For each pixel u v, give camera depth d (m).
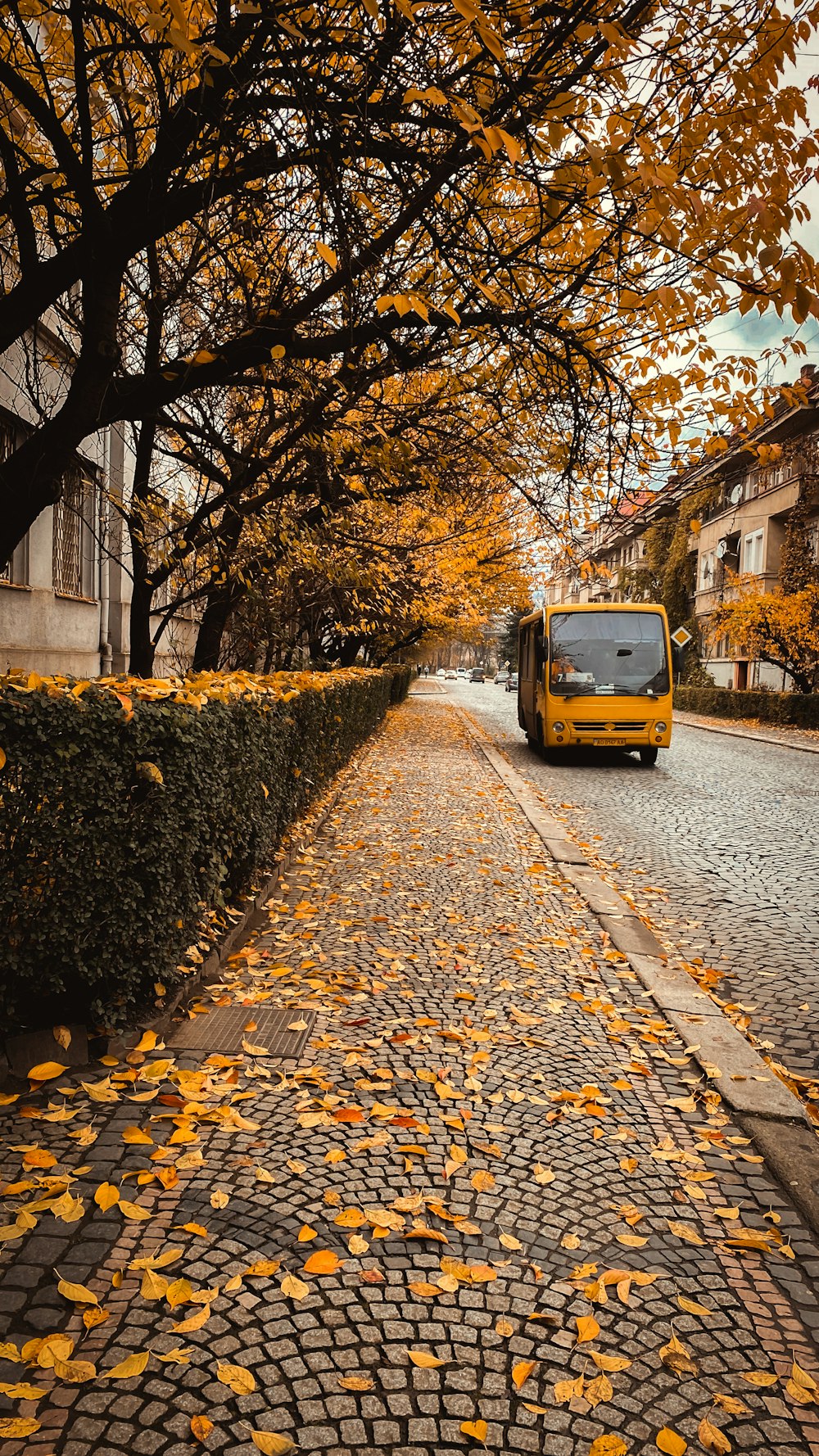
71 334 10.02
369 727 20.03
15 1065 3.69
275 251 6.62
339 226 4.71
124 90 4.71
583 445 6.00
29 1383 2.19
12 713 3.36
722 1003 5.27
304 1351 2.36
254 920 6.36
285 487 8.28
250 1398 2.19
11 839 3.49
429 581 14.41
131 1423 2.10
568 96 3.75
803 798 13.43
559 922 6.74
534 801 12.59
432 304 5.09
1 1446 2.01
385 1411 2.18
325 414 7.12
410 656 43.88
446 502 10.50
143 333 6.98
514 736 25.42
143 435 8.22
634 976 5.68
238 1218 2.92
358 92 4.35
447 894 7.29
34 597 10.50
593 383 5.59
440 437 7.84
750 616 29.42
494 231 5.64
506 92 3.90
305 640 17.84
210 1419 2.12
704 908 7.41
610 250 4.78
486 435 7.42
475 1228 2.93
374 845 9.07
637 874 8.56
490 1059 4.29
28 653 10.38
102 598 12.87
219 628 10.27
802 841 10.20
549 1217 3.06
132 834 3.95
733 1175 3.43
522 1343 2.45
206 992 4.89
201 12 4.33
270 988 5.03
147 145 6.77
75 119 6.48
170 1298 2.47
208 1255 2.72
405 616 14.39
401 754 17.98
